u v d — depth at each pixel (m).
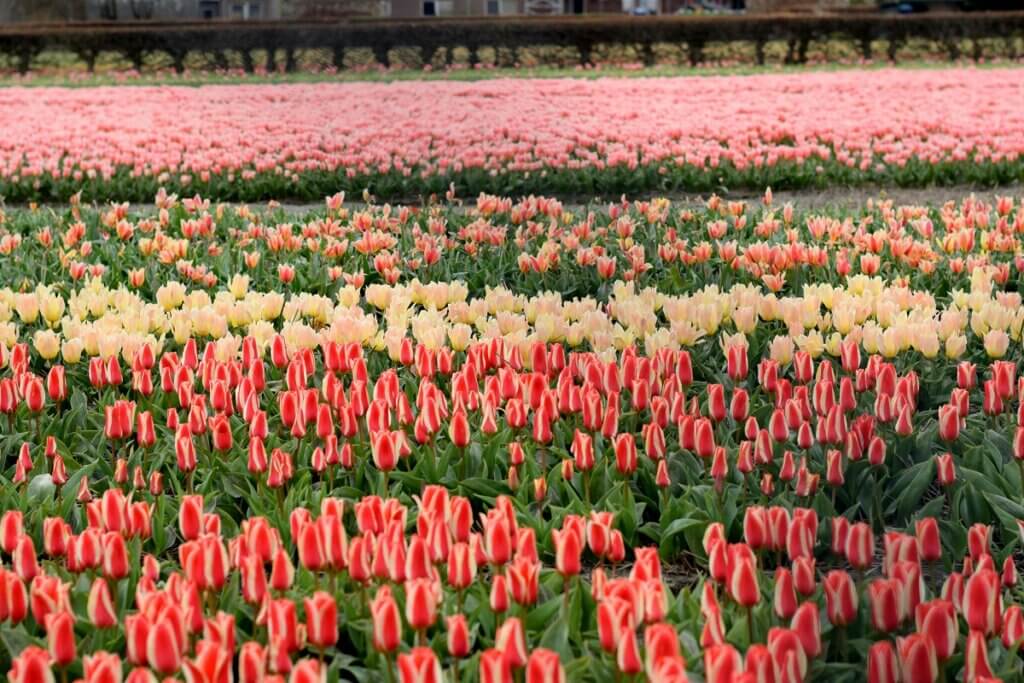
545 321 6.06
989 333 5.80
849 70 31.52
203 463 5.19
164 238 8.98
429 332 5.89
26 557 3.61
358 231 10.16
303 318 7.11
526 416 4.98
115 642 3.54
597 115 19.12
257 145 15.16
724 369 6.55
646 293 6.80
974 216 9.16
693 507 4.67
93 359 5.63
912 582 3.26
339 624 3.79
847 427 5.12
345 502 4.74
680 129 16.00
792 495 4.76
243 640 3.68
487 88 25.02
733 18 34.75
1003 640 3.31
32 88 27.48
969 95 21.27
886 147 14.08
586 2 63.84
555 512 4.63
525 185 14.10
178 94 24.58
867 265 7.77
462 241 10.02
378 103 22.33
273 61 35.31
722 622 3.26
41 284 7.57
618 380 5.08
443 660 3.67
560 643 3.46
